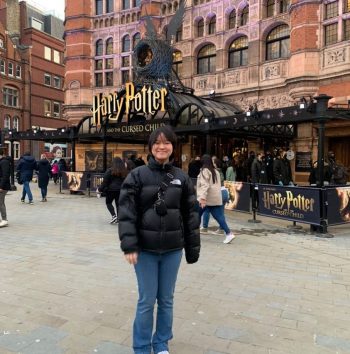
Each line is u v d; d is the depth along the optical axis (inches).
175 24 749.9
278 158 534.0
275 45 725.9
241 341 141.1
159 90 570.6
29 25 1963.6
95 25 994.1
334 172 498.3
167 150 120.4
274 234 334.6
